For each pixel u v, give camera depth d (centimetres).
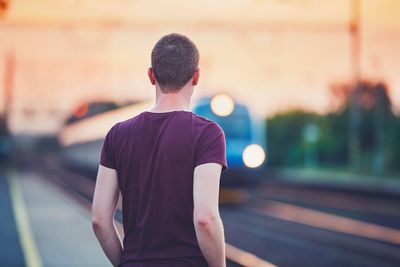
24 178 3934
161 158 255
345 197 2481
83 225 1330
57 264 878
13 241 1124
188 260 254
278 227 1534
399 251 1150
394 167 4241
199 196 243
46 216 1522
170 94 270
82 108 3791
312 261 1062
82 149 3575
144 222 257
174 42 270
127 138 267
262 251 1173
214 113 1884
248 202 2212
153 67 271
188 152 253
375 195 2358
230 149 1884
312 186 2872
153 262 254
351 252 1150
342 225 1566
